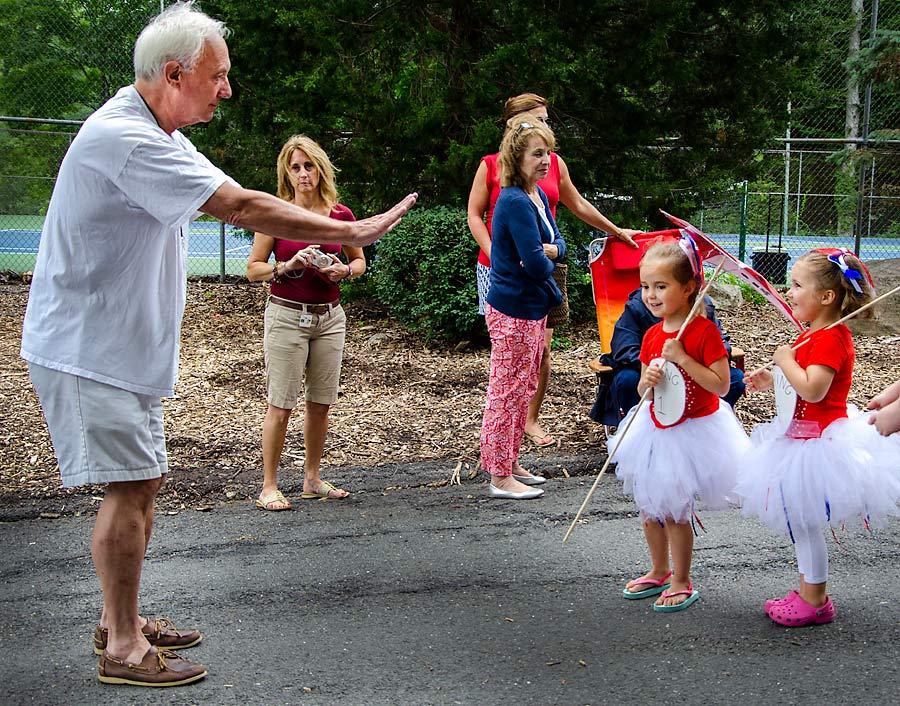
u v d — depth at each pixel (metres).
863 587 4.22
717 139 11.02
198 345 9.55
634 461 3.98
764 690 3.34
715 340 3.88
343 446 6.28
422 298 9.27
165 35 3.24
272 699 3.33
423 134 9.99
